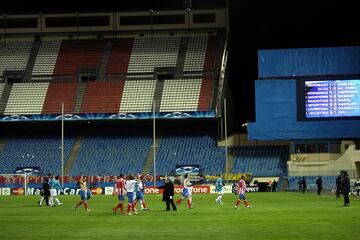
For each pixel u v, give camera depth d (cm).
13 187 8144
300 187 7756
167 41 10150
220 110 8900
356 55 8456
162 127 9612
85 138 9500
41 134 9656
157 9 10275
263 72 8650
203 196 6838
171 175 8519
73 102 9406
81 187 4456
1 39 10456
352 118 8388
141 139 9381
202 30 10200
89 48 10212
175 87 9419
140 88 9494
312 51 8550
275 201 5400
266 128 8525
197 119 9331
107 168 8812
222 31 10169
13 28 10462
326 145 8500
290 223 3094
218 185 5181
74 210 4484
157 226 3019
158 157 8925
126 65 9838
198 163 8744
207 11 10175
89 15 10375
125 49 10112
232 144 9069
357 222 3114
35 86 9719
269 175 8431
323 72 8488
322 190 7831
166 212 4112
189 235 2589
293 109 8512
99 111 9212
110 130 9662
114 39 10319
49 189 5191
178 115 8938
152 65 9775
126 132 9581
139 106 9181
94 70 9850
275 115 8525
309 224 3025
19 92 9631
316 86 8488
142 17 10300
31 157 9131
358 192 6419
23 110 9312
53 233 2736
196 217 3600
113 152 9131
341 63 8469
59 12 10406
